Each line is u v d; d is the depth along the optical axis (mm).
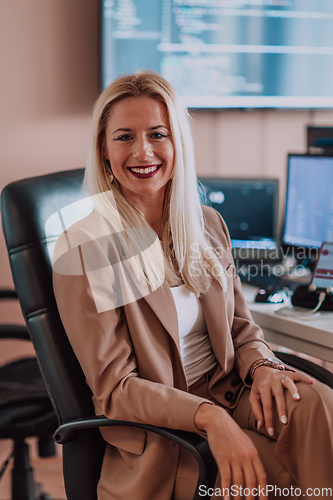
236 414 1305
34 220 1257
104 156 1325
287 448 1100
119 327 1193
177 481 1146
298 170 1988
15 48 2061
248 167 2516
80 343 1141
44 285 1232
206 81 2338
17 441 1703
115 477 1185
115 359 1155
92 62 2178
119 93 1269
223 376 1337
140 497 1112
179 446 1186
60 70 2133
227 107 2387
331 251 1586
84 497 1215
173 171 1346
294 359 1403
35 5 2061
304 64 2453
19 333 1695
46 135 2150
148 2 2189
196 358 1355
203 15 2277
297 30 2412
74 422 1169
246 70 2381
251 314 1621
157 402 1081
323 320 1485
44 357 1223
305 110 2541
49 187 1351
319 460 1059
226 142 2459
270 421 1141
